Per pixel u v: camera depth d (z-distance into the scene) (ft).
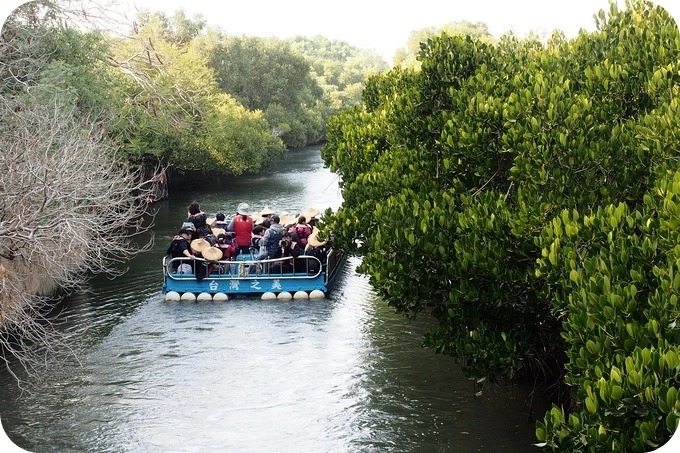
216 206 111.14
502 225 31.53
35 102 52.01
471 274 31.71
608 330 21.16
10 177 38.73
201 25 192.44
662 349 19.19
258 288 59.36
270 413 38.29
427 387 41.09
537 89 34.12
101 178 49.49
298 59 208.33
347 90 277.64
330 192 123.44
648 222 24.34
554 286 29.19
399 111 45.24
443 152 39.01
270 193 124.06
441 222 34.76
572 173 31.17
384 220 36.04
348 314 54.70
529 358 34.30
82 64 78.69
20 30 65.98
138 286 62.75
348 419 37.42
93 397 40.37
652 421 18.43
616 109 34.88
